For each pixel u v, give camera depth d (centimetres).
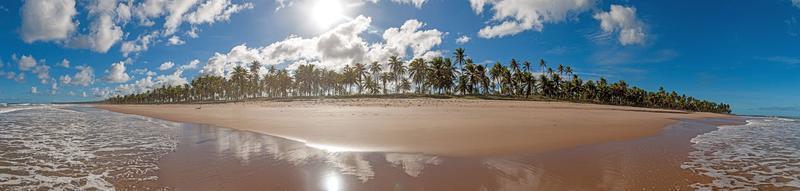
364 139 1302
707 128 2097
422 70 9881
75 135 1552
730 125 2497
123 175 778
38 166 873
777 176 788
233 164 875
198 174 780
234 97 14575
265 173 783
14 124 2234
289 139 1324
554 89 10225
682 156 1009
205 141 1304
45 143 1284
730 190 680
